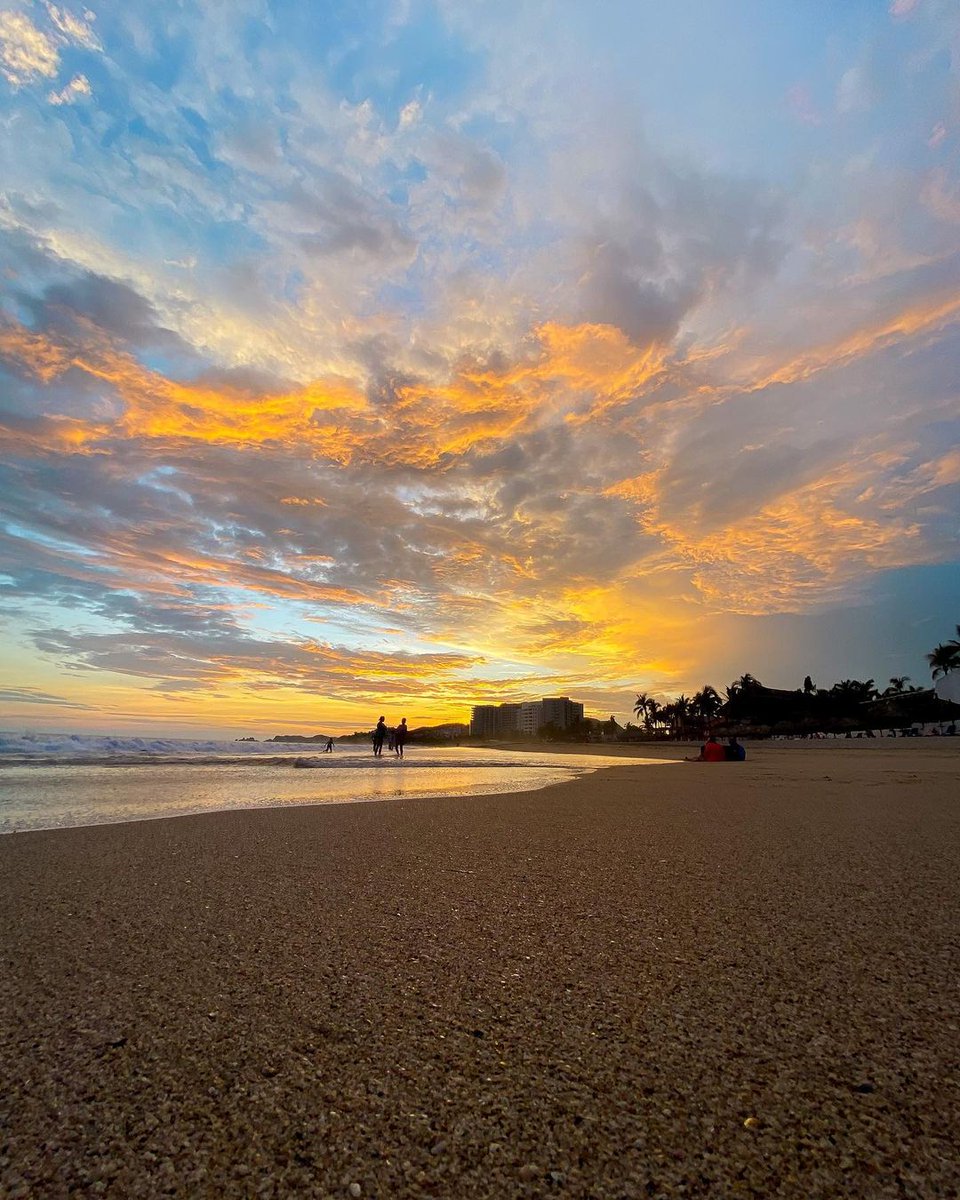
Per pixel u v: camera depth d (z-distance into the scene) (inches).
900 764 764.6
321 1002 81.5
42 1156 51.1
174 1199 46.4
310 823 245.0
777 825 234.5
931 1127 53.5
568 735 4616.1
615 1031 72.4
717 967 91.5
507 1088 61.0
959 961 92.3
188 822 249.4
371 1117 56.6
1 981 88.4
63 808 312.8
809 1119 54.9
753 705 3676.2
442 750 1998.0
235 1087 61.6
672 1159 50.1
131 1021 76.0
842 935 104.9
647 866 161.9
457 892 136.8
